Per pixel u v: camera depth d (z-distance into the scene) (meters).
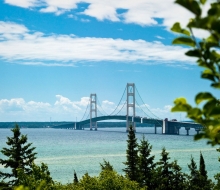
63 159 97.94
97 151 122.44
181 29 2.09
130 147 39.19
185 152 119.00
